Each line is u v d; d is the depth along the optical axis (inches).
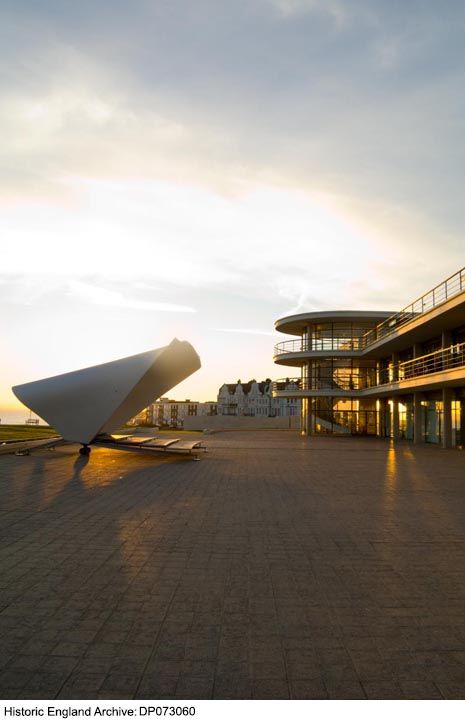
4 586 195.2
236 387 4158.5
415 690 127.1
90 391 657.0
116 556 234.4
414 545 260.5
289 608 177.6
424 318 924.6
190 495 393.4
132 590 192.2
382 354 1393.9
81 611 172.4
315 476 518.6
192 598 185.3
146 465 586.6
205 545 255.3
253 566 223.8
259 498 385.4
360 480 493.0
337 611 175.6
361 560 234.4
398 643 152.0
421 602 184.9
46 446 720.3
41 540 259.6
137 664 137.3
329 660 141.1
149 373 692.7
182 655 142.4
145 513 326.0
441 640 154.4
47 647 146.6
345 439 1273.4
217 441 1082.1
